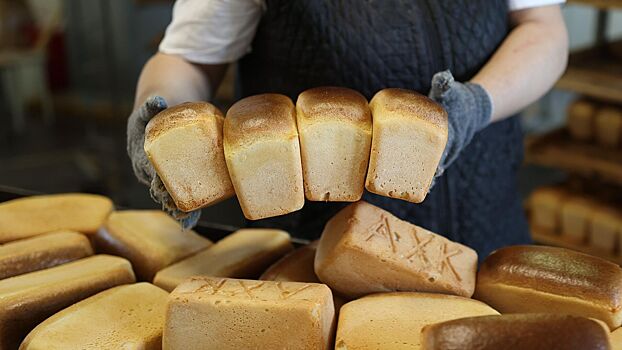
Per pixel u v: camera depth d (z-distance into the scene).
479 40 1.37
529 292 0.96
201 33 1.35
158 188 0.95
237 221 2.36
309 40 1.35
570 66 2.60
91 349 0.92
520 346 0.75
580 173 2.69
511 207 1.59
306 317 0.86
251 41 1.42
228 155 0.90
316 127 0.91
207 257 1.17
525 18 1.45
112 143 4.76
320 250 1.04
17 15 5.07
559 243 2.58
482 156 1.47
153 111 0.99
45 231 1.23
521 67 1.31
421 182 0.92
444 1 1.35
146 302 1.02
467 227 1.49
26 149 4.90
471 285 0.99
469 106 1.09
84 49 5.59
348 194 0.94
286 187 0.92
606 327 0.85
